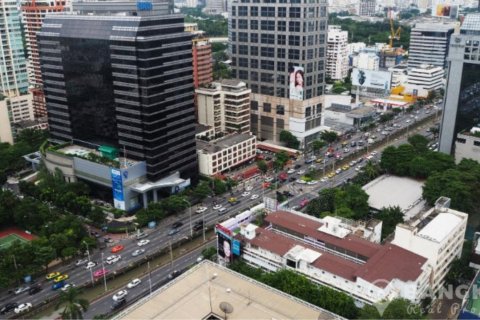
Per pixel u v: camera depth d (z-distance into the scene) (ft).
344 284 486.38
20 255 582.76
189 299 425.69
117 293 553.64
